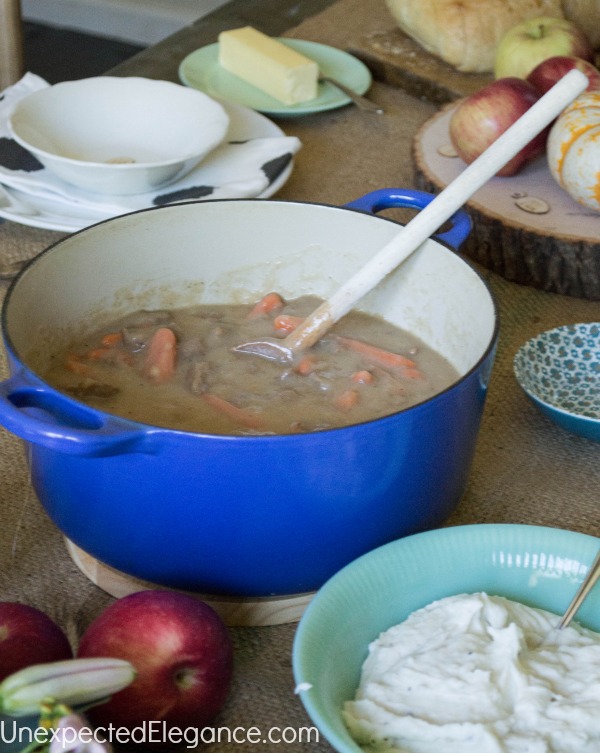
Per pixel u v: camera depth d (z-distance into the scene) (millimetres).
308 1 2080
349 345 1054
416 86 1749
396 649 744
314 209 1089
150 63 1788
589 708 694
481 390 818
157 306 1109
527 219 1310
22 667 685
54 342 1013
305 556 787
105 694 615
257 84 1677
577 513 983
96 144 1422
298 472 736
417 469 788
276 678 801
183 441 717
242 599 831
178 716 706
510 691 710
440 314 1048
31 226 1355
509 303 1299
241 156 1432
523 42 1599
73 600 858
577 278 1296
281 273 1136
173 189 1349
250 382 1003
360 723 690
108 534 791
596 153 1275
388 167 1557
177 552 778
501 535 813
